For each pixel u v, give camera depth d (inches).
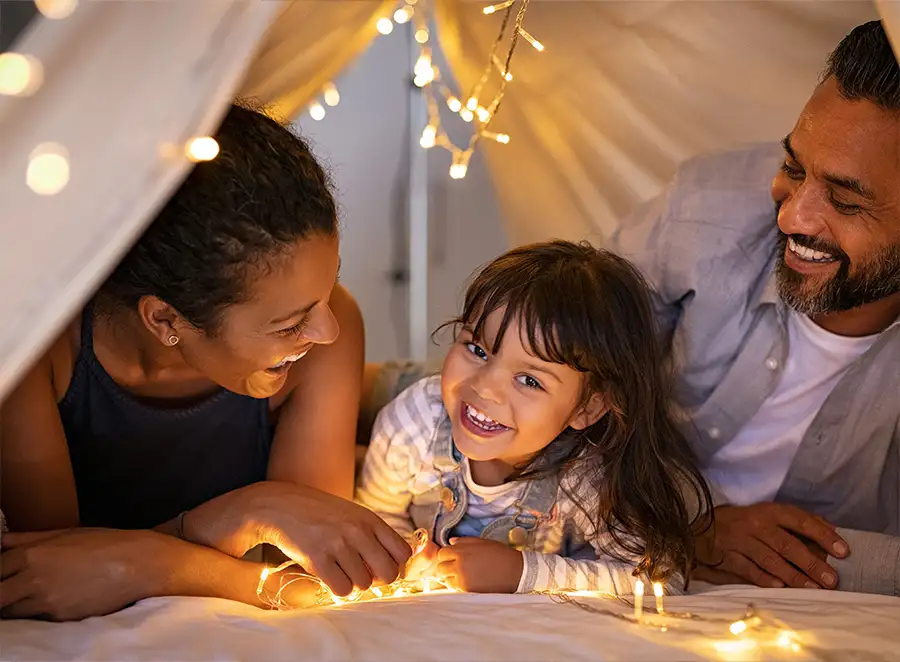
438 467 48.1
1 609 35.4
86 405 42.8
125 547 37.4
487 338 44.8
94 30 25.3
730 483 54.7
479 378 44.9
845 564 46.7
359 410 60.3
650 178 66.5
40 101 25.4
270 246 34.0
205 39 26.0
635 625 34.6
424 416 48.6
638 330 47.4
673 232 54.7
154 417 43.8
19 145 25.6
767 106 59.9
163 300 35.4
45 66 25.0
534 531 48.6
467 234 102.4
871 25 42.6
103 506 47.1
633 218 59.2
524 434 45.1
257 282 34.5
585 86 66.2
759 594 40.7
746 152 55.7
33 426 39.6
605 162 68.1
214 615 34.2
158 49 25.9
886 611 37.1
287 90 54.7
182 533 41.8
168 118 26.1
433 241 104.5
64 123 25.7
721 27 58.3
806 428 52.1
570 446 48.7
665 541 45.9
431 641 32.0
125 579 36.9
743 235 52.6
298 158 35.8
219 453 47.0
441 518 49.4
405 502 50.6
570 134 68.6
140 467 45.8
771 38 56.9
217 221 33.7
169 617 33.9
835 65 43.8
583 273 46.1
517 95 67.9
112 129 26.0
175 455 46.1
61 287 26.5
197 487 48.0
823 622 35.5
